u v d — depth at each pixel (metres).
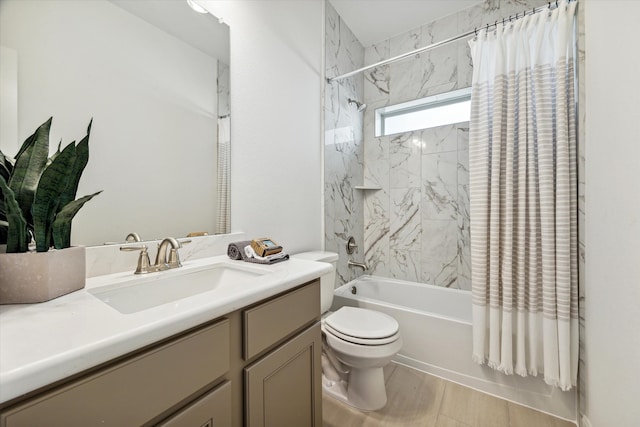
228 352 0.64
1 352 0.37
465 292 2.05
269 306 0.76
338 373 1.56
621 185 0.90
